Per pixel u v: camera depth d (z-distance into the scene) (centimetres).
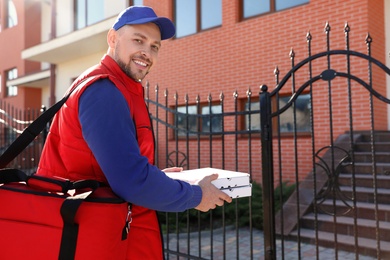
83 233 111
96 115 114
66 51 1094
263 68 720
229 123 759
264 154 289
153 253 140
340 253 407
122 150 112
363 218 447
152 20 136
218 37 789
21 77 1387
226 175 157
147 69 142
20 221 115
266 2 740
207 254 430
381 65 242
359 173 517
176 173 167
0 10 1650
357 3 618
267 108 290
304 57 669
